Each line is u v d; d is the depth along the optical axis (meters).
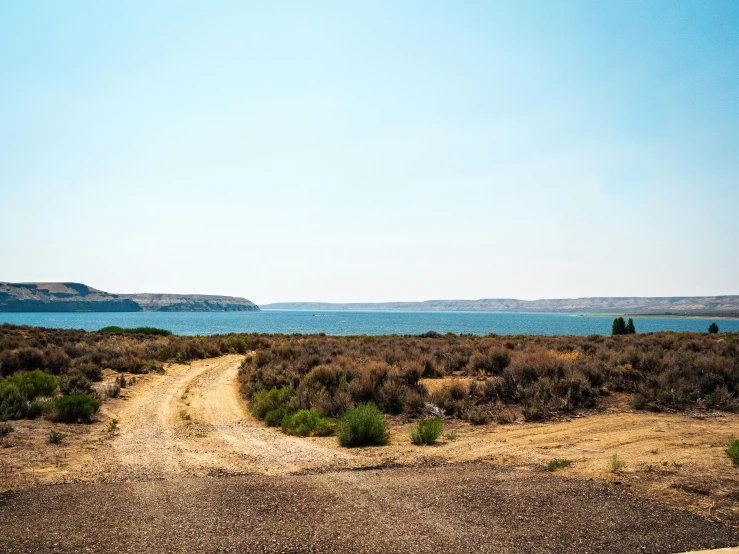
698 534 5.82
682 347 26.86
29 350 23.05
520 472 8.78
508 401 16.56
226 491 7.69
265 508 6.79
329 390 18.36
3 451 10.44
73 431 13.06
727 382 16.92
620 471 8.59
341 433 11.95
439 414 15.15
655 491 7.40
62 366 23.34
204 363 32.03
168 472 9.11
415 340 41.25
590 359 22.14
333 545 5.52
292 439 12.74
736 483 7.70
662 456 9.63
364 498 7.22
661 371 18.66
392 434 13.12
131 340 40.56
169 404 18.30
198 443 12.12
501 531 5.93
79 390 18.19
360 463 9.73
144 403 18.25
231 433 13.62
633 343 29.78
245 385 21.61
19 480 8.33
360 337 49.06
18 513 6.60
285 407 16.45
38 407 14.87
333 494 7.45
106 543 5.56
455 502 6.99
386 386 17.27
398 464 9.62
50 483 8.21
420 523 6.18
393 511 6.63
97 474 8.91
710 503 6.84
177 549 5.40
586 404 15.62
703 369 17.94
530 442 11.49
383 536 5.77
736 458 8.87
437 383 20.55
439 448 11.12
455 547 5.47
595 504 6.86
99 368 23.20
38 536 5.76
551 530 5.95
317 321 184.00
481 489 7.62
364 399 17.00
